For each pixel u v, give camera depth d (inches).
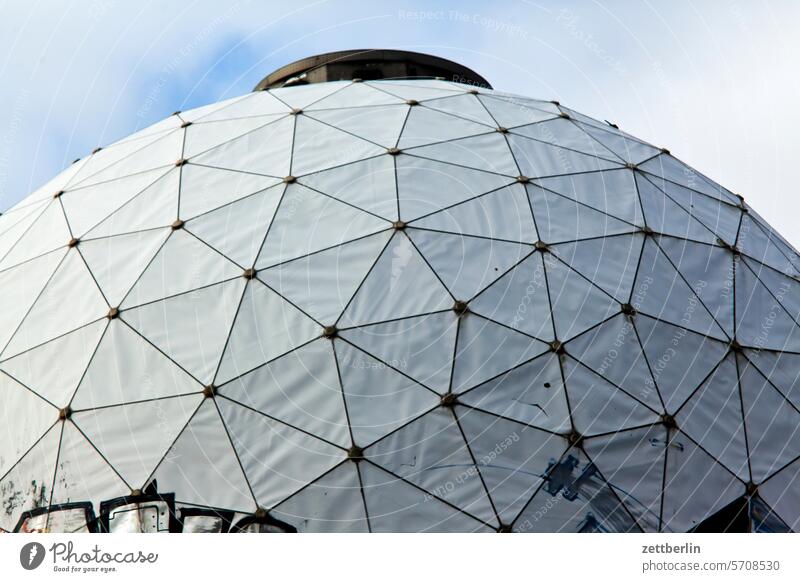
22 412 641.0
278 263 636.7
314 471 567.8
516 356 604.7
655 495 595.2
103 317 647.1
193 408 592.4
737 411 650.2
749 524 616.7
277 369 593.9
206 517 566.6
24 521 605.0
